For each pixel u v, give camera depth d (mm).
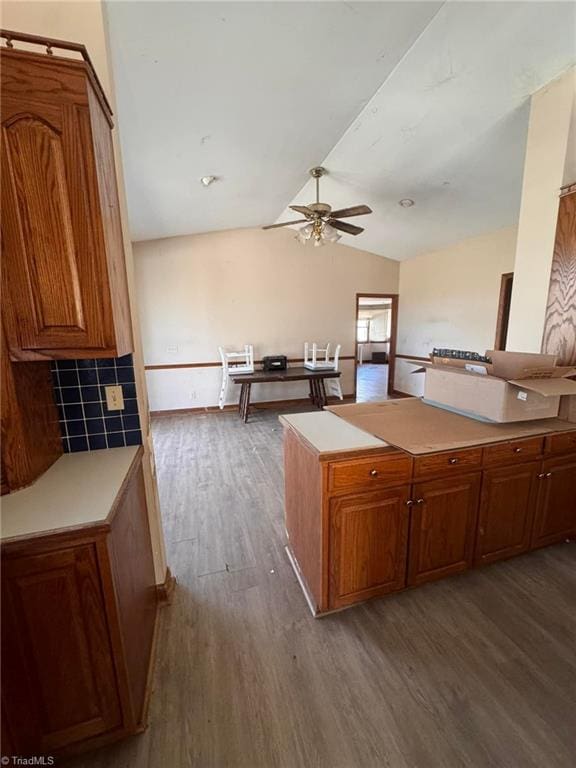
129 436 1610
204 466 3467
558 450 1878
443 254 5281
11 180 1040
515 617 1621
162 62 1692
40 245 1090
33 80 1011
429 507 1668
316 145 2879
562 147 1990
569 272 1986
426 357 5758
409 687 1317
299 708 1256
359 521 1563
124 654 1102
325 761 1099
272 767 1089
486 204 3705
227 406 5613
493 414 1826
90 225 1115
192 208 3932
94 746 1129
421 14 1652
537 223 2152
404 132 2691
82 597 1019
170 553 2148
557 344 2072
